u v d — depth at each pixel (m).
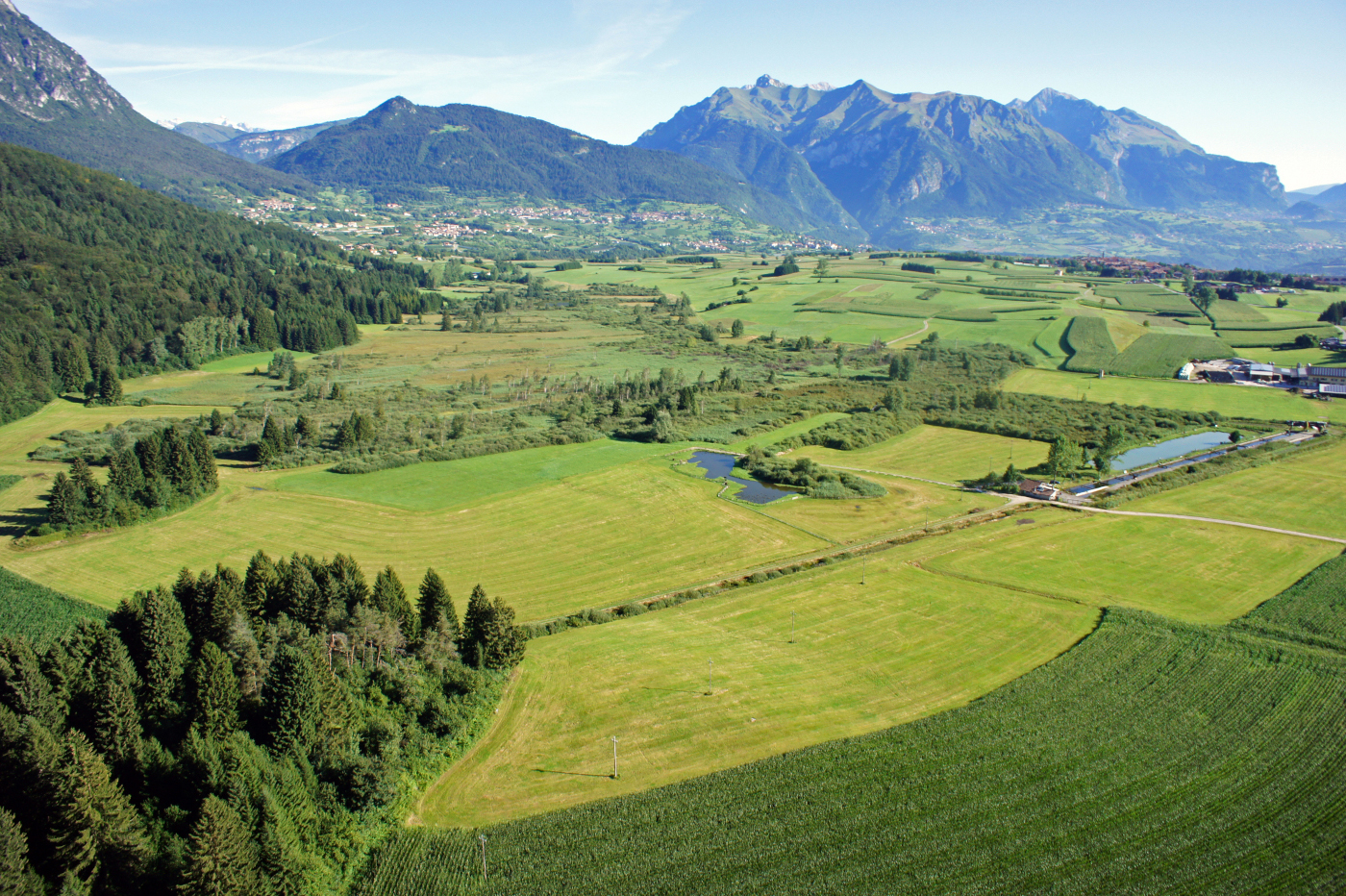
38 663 54.34
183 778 49.84
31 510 105.88
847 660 70.44
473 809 51.81
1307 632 74.25
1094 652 70.62
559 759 56.72
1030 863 47.03
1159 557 93.56
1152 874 46.25
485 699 62.94
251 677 57.75
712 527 103.38
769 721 61.00
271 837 44.84
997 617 78.50
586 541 98.88
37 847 44.88
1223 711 61.81
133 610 61.75
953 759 56.28
